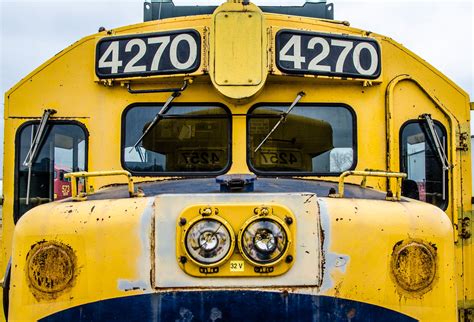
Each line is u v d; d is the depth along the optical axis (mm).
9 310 2545
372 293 2502
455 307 2553
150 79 3828
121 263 2498
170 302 2449
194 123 3871
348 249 2508
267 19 3938
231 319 2434
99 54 3918
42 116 3973
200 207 2461
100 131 3939
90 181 3848
